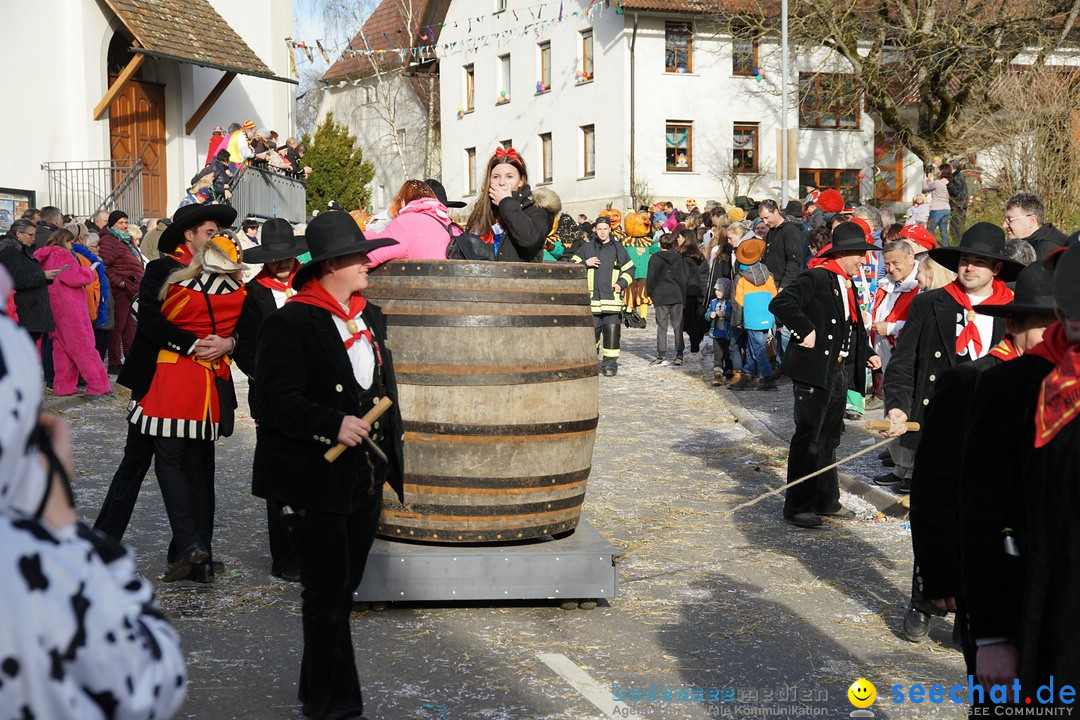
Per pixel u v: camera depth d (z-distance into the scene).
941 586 3.22
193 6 23.64
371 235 5.79
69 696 1.66
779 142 17.72
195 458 6.02
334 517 4.12
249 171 21.56
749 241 13.36
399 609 5.79
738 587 6.24
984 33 27.31
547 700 4.57
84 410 12.16
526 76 39.28
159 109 23.72
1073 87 18.02
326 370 4.18
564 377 5.64
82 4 21.45
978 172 19.73
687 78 35.38
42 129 21.02
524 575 5.68
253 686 4.69
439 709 4.46
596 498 8.48
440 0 42.97
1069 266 2.56
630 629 5.51
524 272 5.59
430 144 46.31
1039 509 2.60
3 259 11.96
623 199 35.00
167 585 6.12
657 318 16.50
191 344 5.87
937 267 8.37
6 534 1.66
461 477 5.57
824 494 7.85
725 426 11.65
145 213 23.36
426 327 5.52
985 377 2.87
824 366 7.52
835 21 28.66
